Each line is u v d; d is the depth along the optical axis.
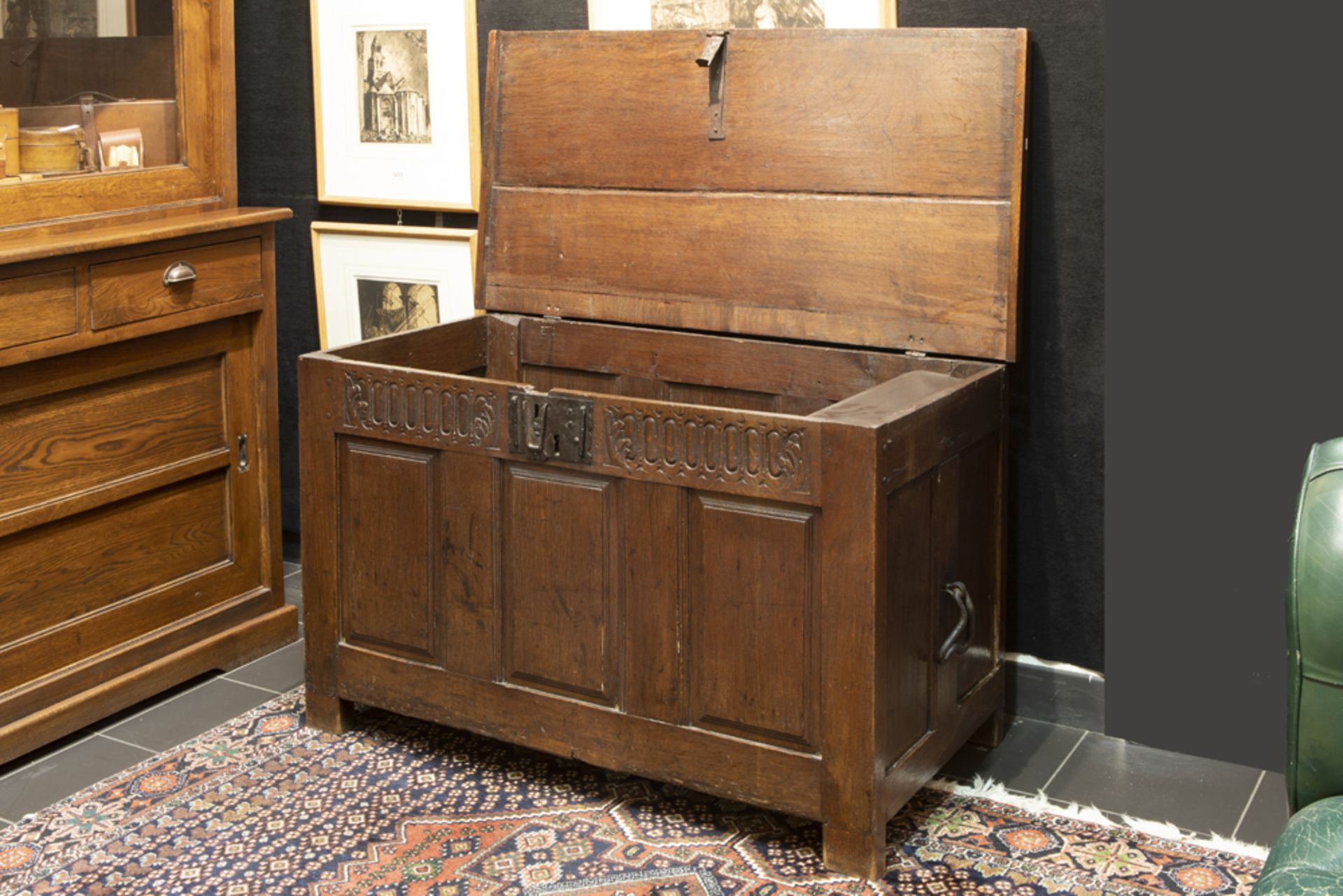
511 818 3.32
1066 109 3.50
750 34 3.70
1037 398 3.68
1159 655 3.66
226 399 4.18
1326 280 3.33
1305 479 2.07
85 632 3.81
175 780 3.52
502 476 3.38
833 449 2.91
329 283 4.82
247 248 4.11
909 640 3.12
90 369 3.73
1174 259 3.47
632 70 3.88
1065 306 3.60
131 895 3.01
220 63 4.16
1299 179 3.32
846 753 3.01
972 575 3.44
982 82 3.42
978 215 3.45
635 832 3.25
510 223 4.14
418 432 3.47
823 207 3.64
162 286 3.85
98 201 3.85
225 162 4.21
